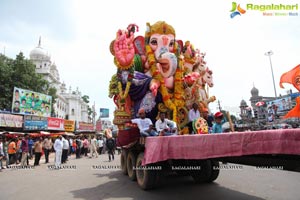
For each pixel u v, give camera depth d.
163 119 7.21
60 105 56.00
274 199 5.45
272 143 3.12
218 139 3.88
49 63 55.53
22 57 31.12
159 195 5.95
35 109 24.20
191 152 4.40
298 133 2.85
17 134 18.20
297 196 5.66
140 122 7.09
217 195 5.82
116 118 8.35
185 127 8.64
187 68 10.03
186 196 5.78
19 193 6.79
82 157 19.14
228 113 8.02
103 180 8.32
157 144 5.31
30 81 31.28
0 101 27.61
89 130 36.69
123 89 8.75
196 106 8.73
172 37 9.16
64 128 26.73
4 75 28.28
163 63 8.58
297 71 6.11
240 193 5.99
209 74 10.19
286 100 22.59
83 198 5.95
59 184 7.87
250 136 3.41
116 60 8.96
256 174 8.76
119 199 5.71
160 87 8.60
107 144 15.88
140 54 9.28
